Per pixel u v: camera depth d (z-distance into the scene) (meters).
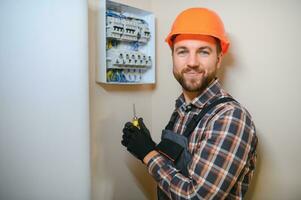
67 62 0.78
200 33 0.82
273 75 1.04
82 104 0.82
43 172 0.77
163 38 1.33
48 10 0.75
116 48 1.11
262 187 1.08
